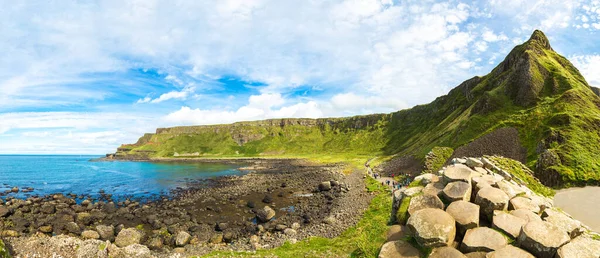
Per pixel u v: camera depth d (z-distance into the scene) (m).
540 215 11.68
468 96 113.31
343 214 36.56
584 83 84.81
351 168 97.06
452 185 12.65
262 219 38.16
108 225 36.28
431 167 63.22
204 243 29.91
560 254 8.55
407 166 75.50
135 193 62.25
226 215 41.53
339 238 24.09
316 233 29.56
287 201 50.34
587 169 42.62
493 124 70.19
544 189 34.88
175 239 29.78
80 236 31.81
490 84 104.69
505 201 11.42
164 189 67.69
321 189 58.81
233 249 26.91
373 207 35.69
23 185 73.50
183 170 121.00
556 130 53.50
